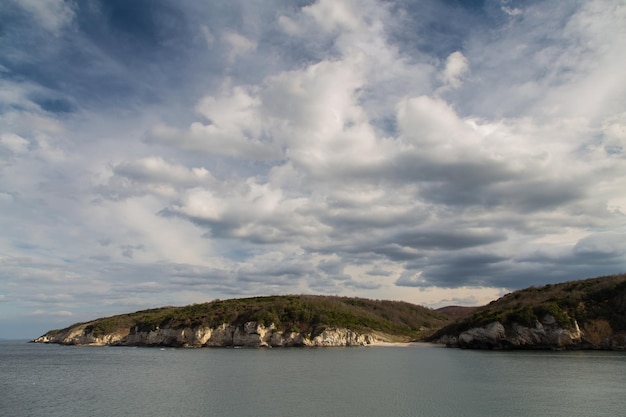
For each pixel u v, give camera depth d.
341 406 50.34
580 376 71.94
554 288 152.38
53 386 71.00
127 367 101.75
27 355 157.38
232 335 175.88
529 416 44.75
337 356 122.06
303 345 169.38
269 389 62.75
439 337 170.00
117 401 55.53
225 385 67.44
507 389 60.19
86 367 104.50
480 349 139.88
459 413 46.38
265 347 169.00
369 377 74.69
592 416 44.50
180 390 63.31
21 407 53.00
